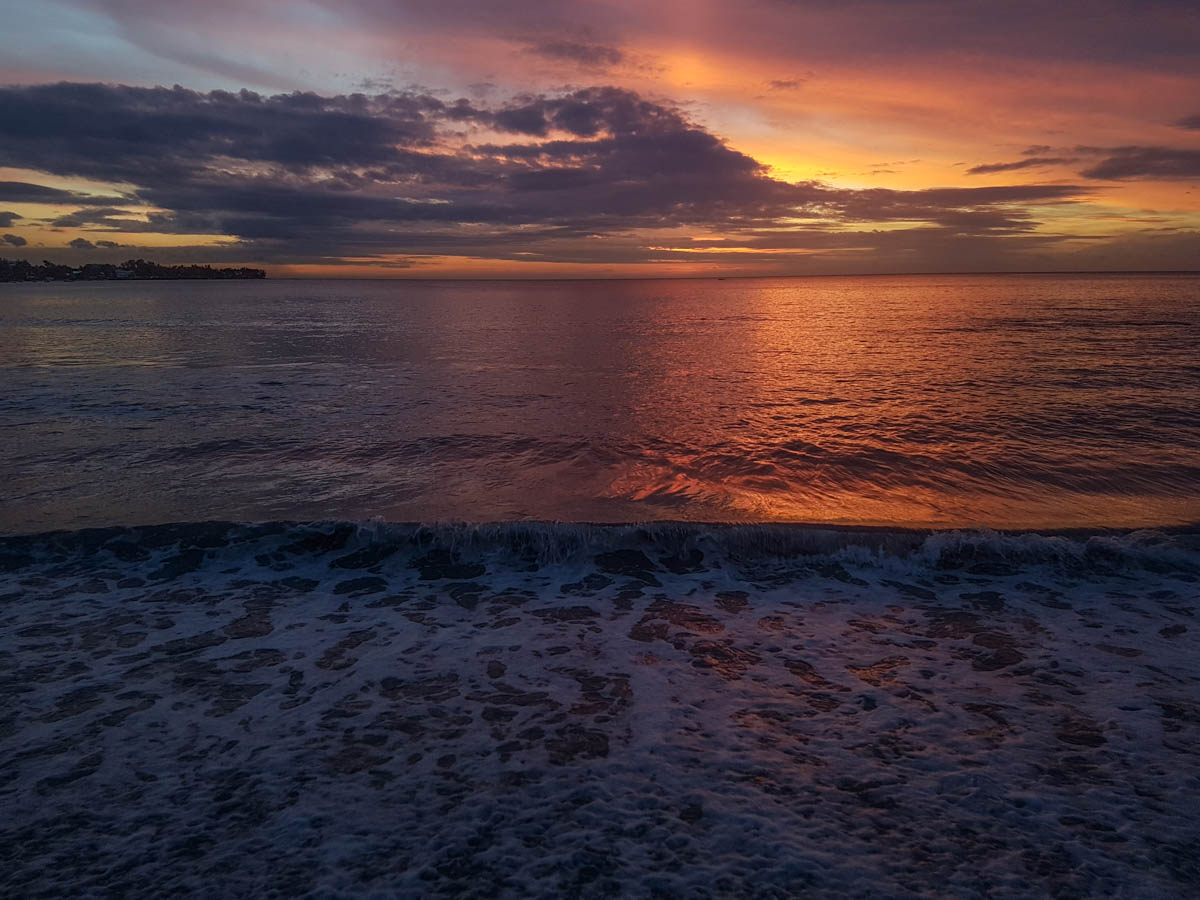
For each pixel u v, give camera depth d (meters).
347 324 42.16
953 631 4.91
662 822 2.96
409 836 2.89
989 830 2.88
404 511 8.22
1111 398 15.38
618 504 8.56
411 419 13.73
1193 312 44.66
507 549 6.48
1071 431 12.39
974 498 8.89
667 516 8.10
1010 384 17.47
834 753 3.46
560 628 5.05
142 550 6.40
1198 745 3.47
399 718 3.84
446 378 19.52
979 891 2.55
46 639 4.83
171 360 23.56
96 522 7.75
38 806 3.08
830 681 4.22
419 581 5.96
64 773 3.33
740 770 3.33
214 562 6.26
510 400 15.93
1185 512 8.28
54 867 2.70
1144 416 13.52
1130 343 26.52
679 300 83.69
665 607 5.41
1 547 6.33
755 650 4.66
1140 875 2.62
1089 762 3.35
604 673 4.35
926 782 3.21
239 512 8.13
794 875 2.64
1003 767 3.32
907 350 25.47
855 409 14.59
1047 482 9.53
